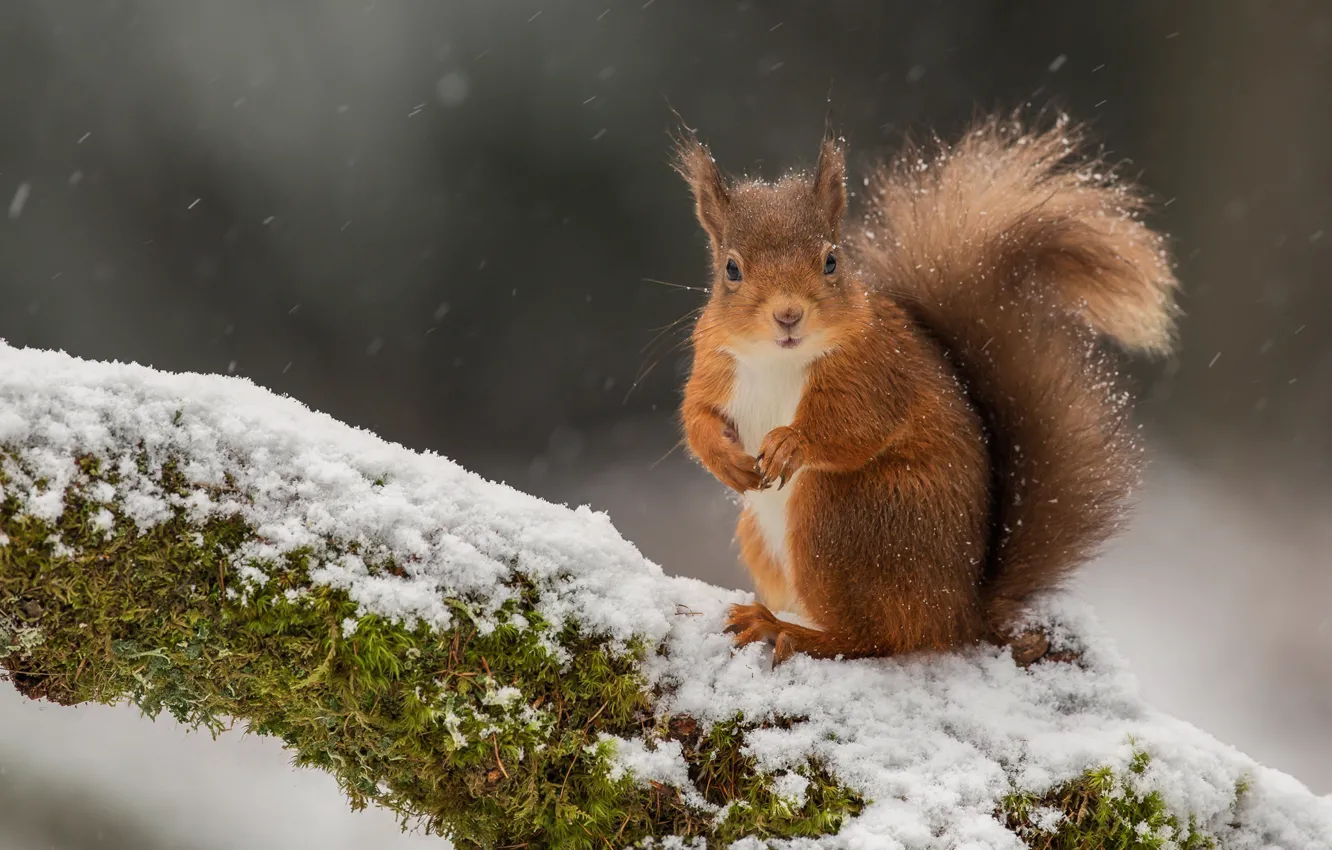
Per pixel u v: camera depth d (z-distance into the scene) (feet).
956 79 70.38
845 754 15.99
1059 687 18.72
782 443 21.48
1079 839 15.96
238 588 14.73
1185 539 55.88
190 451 14.99
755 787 15.60
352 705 14.84
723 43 69.97
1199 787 16.47
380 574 15.20
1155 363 67.31
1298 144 68.23
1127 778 16.31
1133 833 15.99
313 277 66.54
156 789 19.86
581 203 69.21
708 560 53.47
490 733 14.96
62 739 20.36
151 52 64.28
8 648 14.57
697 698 16.24
